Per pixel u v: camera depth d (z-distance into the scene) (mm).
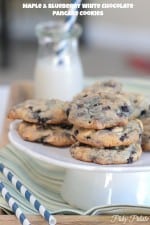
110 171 442
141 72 2176
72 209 483
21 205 470
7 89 893
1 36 2201
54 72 767
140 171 443
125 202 491
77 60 789
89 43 2617
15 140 510
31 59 2289
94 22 2602
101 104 470
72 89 777
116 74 2145
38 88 782
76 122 456
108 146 454
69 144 499
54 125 512
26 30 2543
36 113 512
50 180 543
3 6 2188
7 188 493
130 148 458
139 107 515
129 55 2457
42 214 450
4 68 2164
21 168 551
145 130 495
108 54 2461
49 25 777
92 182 493
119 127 461
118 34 2586
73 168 450
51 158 465
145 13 2518
